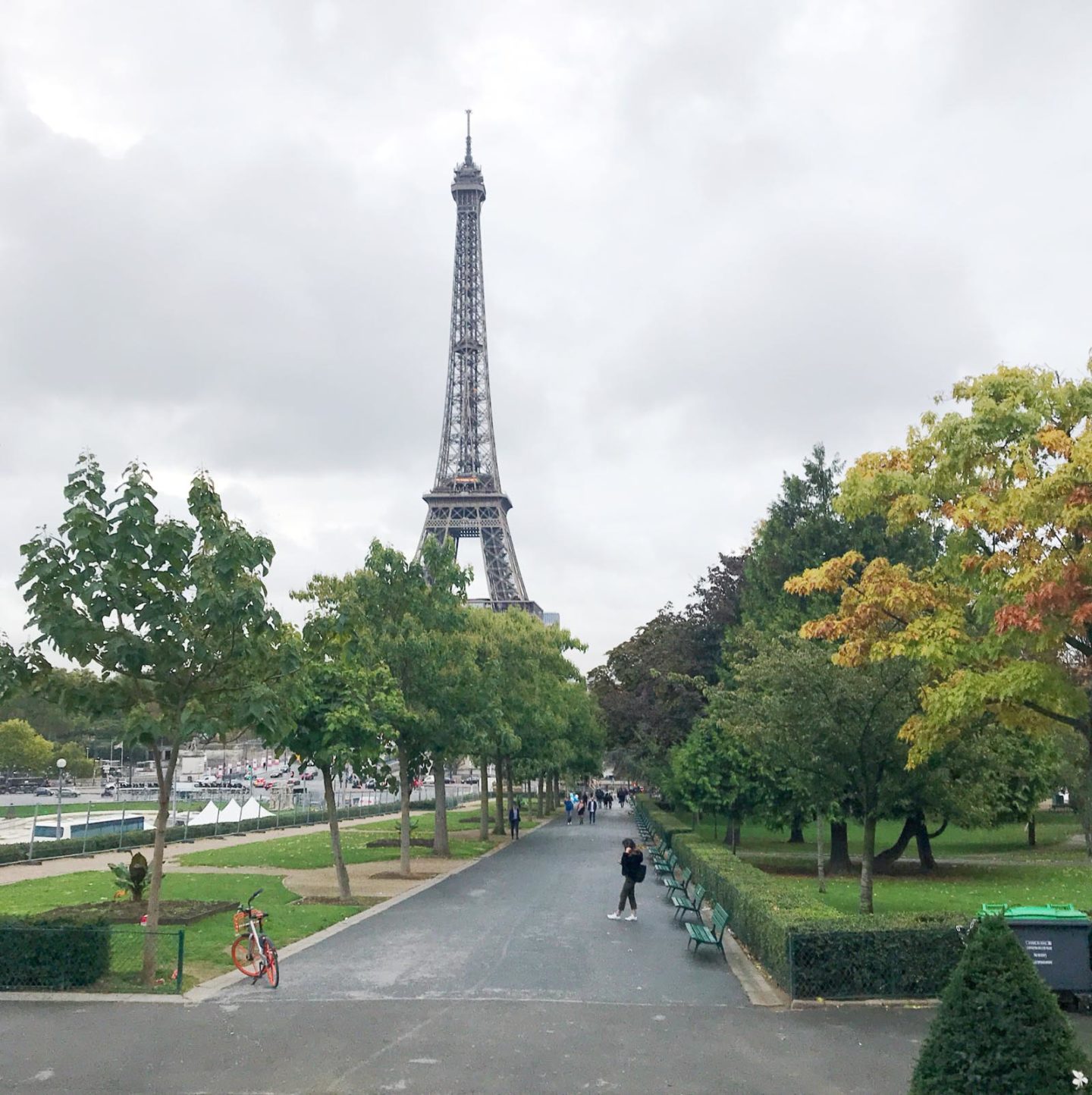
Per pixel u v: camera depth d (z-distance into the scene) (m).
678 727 47.09
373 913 22.41
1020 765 36.84
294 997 13.91
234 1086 10.15
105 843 42.12
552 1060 11.02
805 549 38.94
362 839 47.81
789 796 35.41
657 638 55.22
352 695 24.27
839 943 13.82
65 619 14.41
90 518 14.37
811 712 20.77
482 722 34.25
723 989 14.53
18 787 106.19
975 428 17.34
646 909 23.44
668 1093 9.97
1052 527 16.03
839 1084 10.22
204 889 26.98
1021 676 16.06
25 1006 13.34
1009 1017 8.38
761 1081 10.32
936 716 17.33
